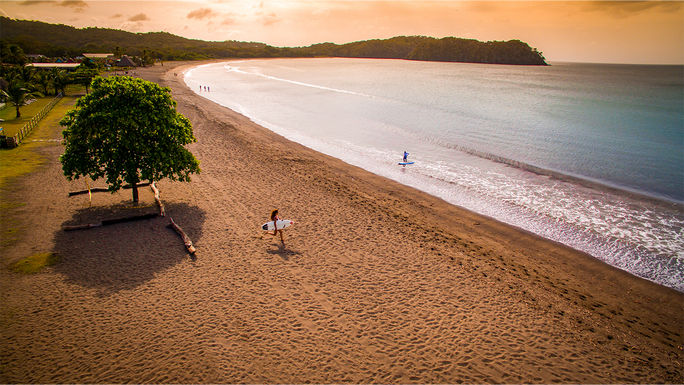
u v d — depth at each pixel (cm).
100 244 1338
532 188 2222
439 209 1889
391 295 1128
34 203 1656
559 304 1138
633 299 1197
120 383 775
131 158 1528
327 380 804
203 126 3481
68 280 1122
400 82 10394
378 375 825
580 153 3038
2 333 905
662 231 1688
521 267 1357
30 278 1121
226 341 906
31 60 11712
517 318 1054
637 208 1942
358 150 3064
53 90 5628
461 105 5812
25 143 2661
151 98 1544
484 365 871
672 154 3017
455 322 1020
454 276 1254
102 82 1523
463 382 816
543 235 1641
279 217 1642
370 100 6259
